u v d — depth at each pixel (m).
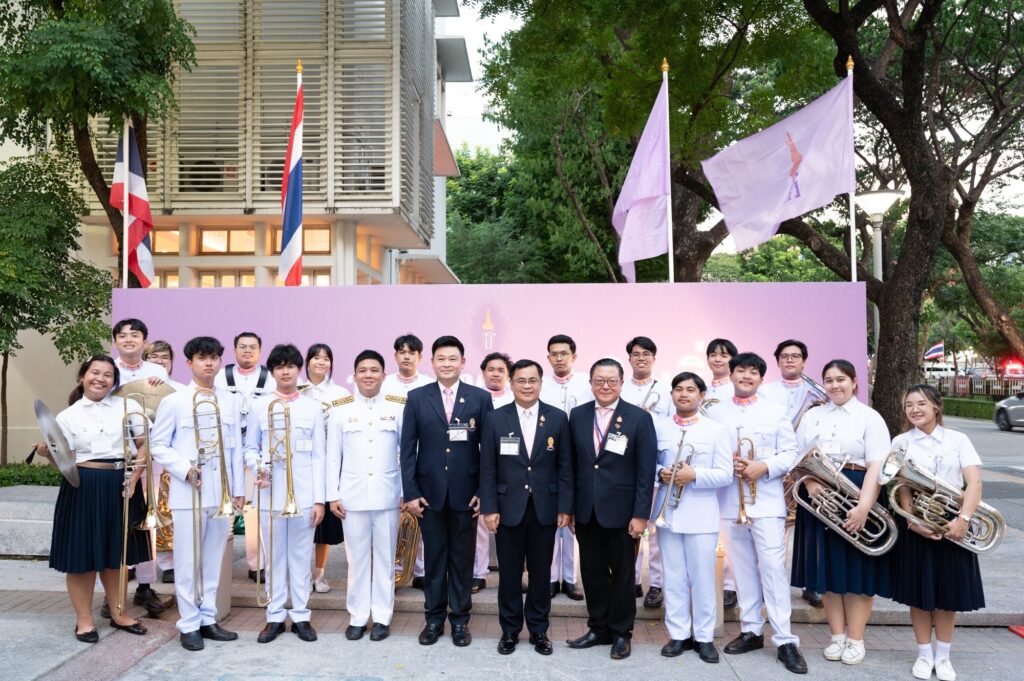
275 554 5.00
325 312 7.49
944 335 43.31
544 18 11.09
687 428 4.77
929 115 12.53
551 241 21.97
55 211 9.94
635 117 11.00
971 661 4.62
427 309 7.41
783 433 4.74
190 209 11.27
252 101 11.30
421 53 14.20
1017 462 15.51
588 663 4.57
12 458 11.99
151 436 4.86
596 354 7.26
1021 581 6.07
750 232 7.50
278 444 5.03
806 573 4.63
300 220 8.27
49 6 9.40
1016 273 24.95
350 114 11.41
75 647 4.67
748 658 4.68
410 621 5.39
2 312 9.38
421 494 4.96
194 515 4.84
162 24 9.27
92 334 9.77
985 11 13.60
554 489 4.79
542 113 17.05
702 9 9.62
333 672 4.39
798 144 7.36
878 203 12.69
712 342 5.90
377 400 5.42
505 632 4.79
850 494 4.49
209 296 7.58
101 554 4.71
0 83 8.89
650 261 21.00
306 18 11.38
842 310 7.08
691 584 4.77
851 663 4.57
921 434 4.49
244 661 4.57
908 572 4.36
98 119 11.35
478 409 5.03
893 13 8.31
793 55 10.83
